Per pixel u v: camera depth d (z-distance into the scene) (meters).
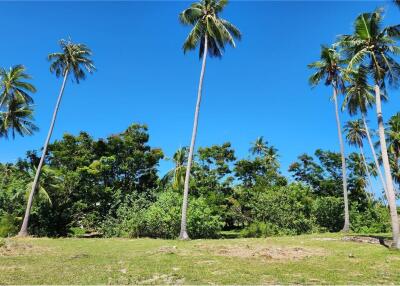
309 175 48.28
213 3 27.50
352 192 46.66
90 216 37.16
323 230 37.06
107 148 42.38
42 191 34.41
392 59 20.20
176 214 28.52
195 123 26.56
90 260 14.91
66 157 40.28
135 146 43.69
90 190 38.56
